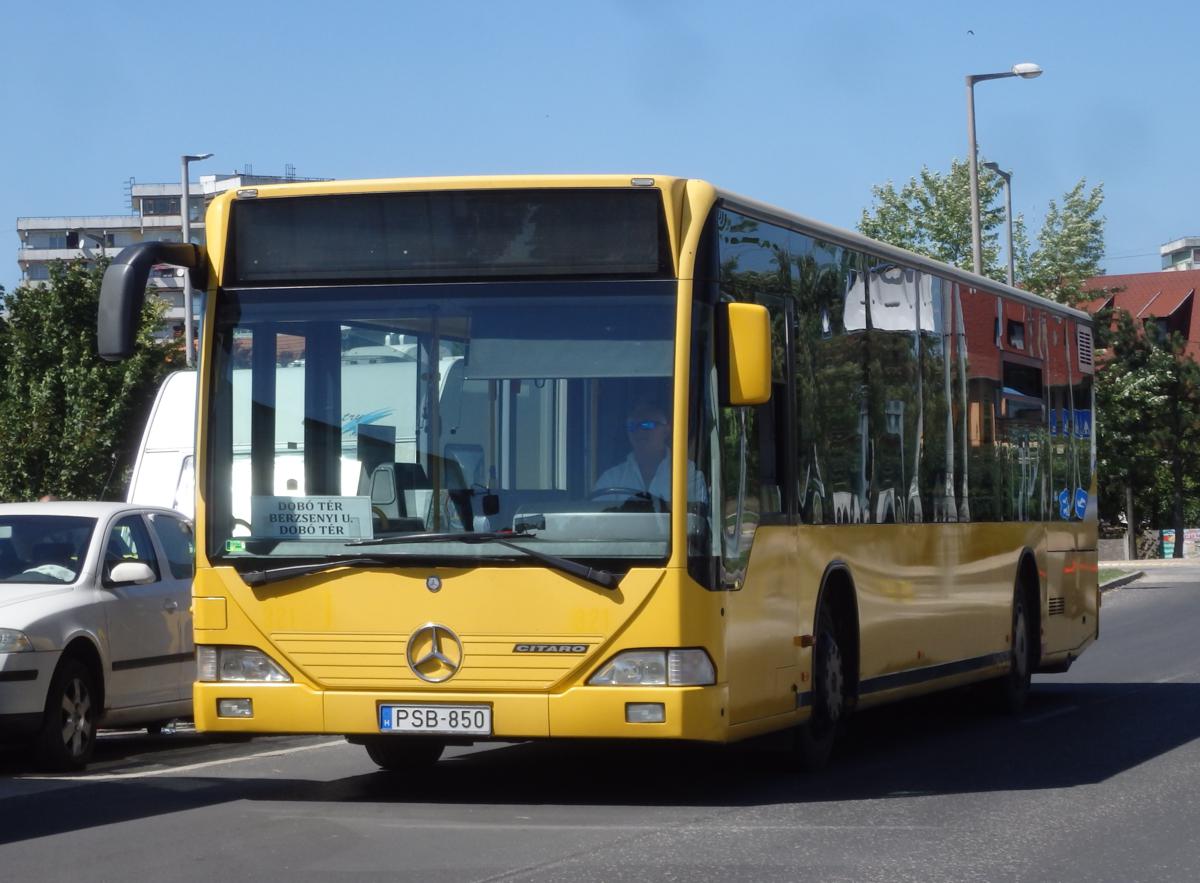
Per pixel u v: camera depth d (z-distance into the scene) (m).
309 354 10.72
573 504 10.28
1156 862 9.01
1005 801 11.19
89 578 14.10
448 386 10.52
